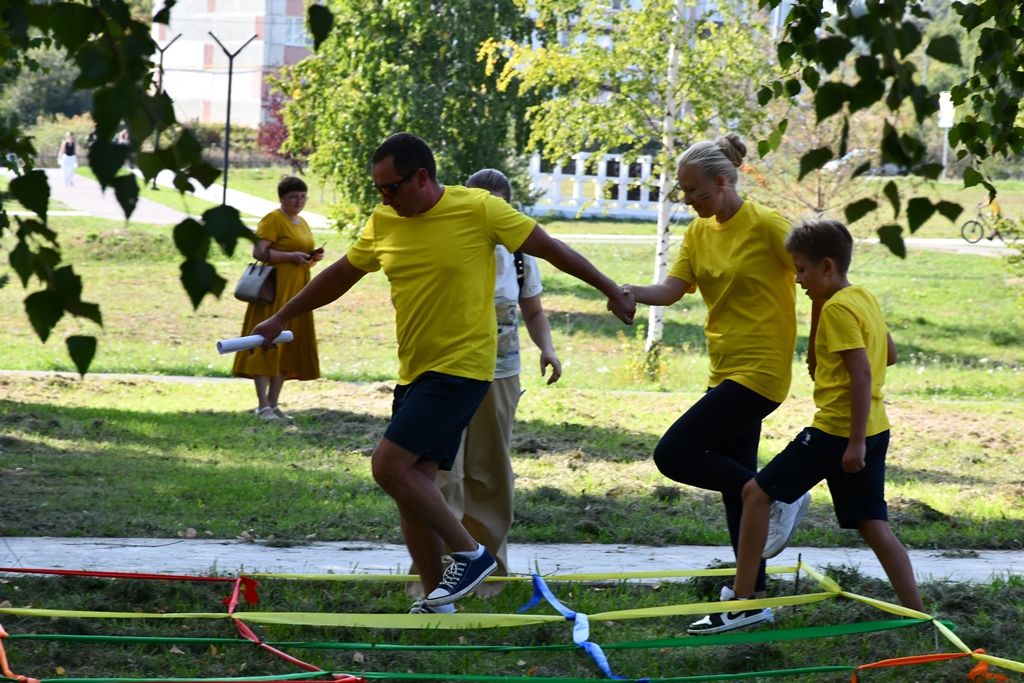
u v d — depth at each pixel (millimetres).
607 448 19406
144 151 4863
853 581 10648
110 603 9547
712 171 9141
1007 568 12172
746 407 9172
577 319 39969
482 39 36062
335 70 37656
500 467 10055
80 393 23516
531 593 10023
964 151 9180
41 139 74375
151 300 39438
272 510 13805
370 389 24766
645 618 9672
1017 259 28922
